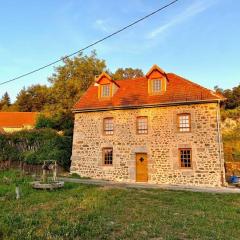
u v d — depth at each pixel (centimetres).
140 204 1111
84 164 2127
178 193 1436
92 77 3581
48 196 1217
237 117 3600
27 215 855
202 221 845
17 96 6306
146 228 750
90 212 907
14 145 2367
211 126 1778
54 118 3319
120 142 2025
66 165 2394
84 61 3638
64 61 3619
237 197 1348
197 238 677
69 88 3425
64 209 954
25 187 1415
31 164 2247
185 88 1956
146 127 1975
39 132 2442
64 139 2470
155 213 945
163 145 1892
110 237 668
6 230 680
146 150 1934
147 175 1917
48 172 2197
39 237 635
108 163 2064
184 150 1842
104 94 2234
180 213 966
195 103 1838
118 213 928
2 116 4628
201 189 1598
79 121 2205
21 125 4325
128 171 1967
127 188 1566
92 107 2150
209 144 1767
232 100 4144
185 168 1817
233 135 3303
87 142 2142
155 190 1525
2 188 1343
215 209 1053
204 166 1761
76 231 688
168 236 676
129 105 2009
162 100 1934
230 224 827
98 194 1282
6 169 2172
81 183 1712
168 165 1858
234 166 2259
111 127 2088
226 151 2897
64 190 1409
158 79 2053
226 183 1764
